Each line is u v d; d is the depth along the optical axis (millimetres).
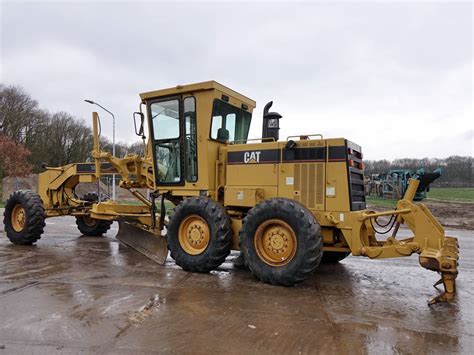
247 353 3227
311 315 4164
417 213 4961
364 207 6008
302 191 5738
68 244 8648
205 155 6395
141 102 7133
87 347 3293
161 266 6457
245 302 4562
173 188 6828
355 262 7176
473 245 9430
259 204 5539
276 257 5418
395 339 3561
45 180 9195
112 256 7262
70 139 49188
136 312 4152
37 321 3863
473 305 4609
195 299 4633
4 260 6855
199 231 6078
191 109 6555
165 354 3186
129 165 7812
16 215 8633
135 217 7605
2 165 35406
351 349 3334
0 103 45906
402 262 7215
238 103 6977
